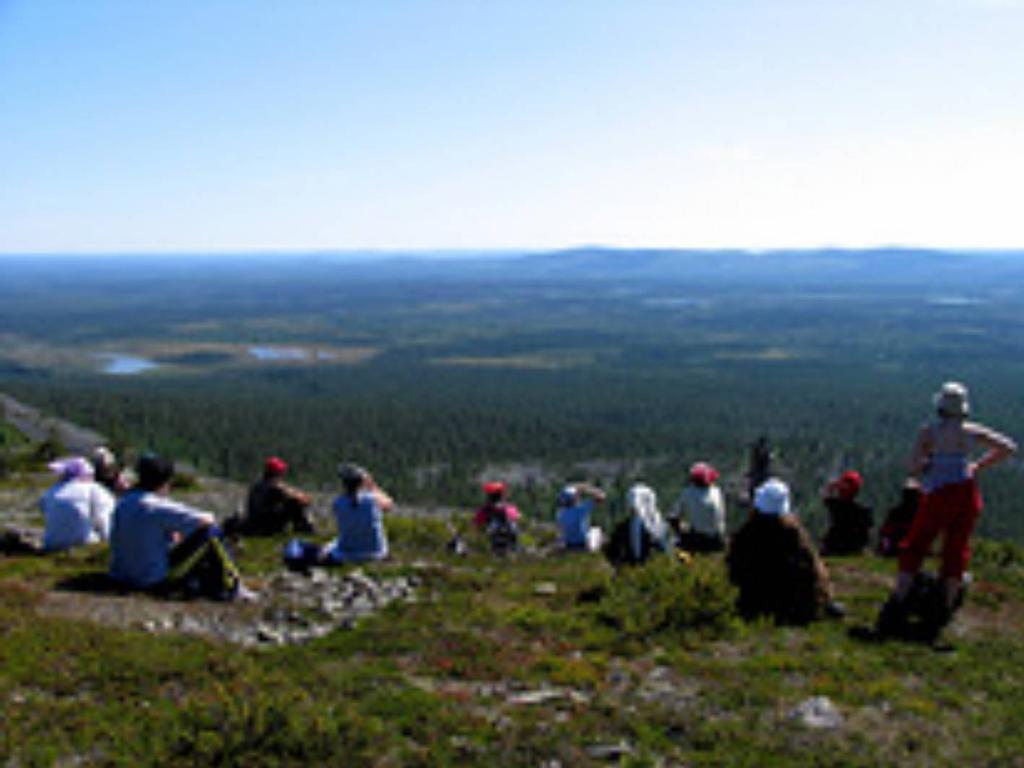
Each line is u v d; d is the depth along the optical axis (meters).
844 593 12.62
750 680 8.84
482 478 173.50
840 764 7.06
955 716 8.09
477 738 7.34
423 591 12.47
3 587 10.70
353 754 6.78
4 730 6.93
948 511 10.26
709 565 11.80
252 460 157.25
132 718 7.27
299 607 11.15
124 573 11.42
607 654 9.70
